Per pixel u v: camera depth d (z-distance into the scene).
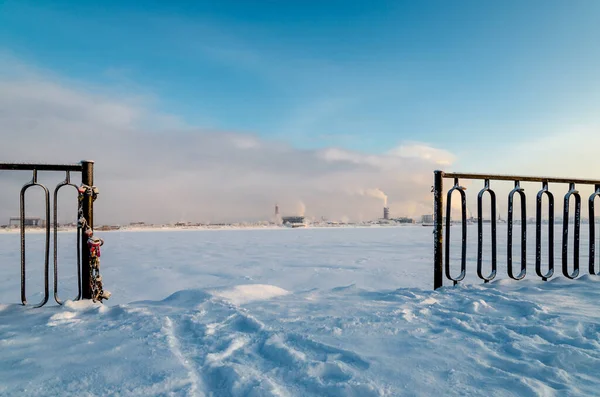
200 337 1.58
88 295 2.23
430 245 17.64
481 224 2.85
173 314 1.91
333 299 2.34
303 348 1.43
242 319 1.80
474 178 2.79
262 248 16.05
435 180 2.70
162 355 1.37
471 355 1.36
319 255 12.55
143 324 1.73
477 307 2.02
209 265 9.76
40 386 1.14
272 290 2.61
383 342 1.50
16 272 8.47
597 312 1.93
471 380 1.16
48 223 2.24
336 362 1.27
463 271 2.79
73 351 1.42
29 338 1.57
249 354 1.39
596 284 2.70
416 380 1.16
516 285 2.72
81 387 1.13
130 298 5.87
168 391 1.10
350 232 39.31
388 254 12.80
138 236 29.97
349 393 1.07
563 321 1.74
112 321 1.81
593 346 1.43
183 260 11.04
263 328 1.65
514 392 1.09
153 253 13.53
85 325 1.76
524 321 1.78
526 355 1.36
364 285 6.73
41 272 8.50
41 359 1.34
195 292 2.37
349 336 1.57
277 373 1.22
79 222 2.20
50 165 2.22
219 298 2.21
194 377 1.19
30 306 2.16
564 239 3.09
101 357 1.35
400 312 1.92
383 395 1.06
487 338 1.56
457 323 1.73
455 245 15.88
